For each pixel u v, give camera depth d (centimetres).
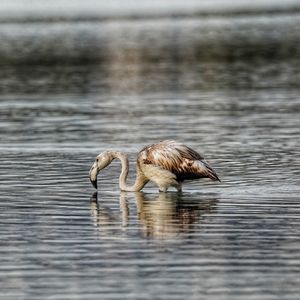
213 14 7419
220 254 1355
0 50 5016
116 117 2689
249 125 2503
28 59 4556
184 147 1745
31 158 2078
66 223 1537
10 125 2567
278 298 1180
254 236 1445
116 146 2222
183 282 1240
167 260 1332
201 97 3109
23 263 1325
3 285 1236
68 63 4362
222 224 1517
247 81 3541
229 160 2022
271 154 2084
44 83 3606
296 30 5909
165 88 3384
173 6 8381
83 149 2188
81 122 2602
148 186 1816
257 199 1677
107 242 1425
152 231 1484
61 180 1856
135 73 3916
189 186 1792
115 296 1193
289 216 1558
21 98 3162
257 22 6625
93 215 1587
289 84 3412
